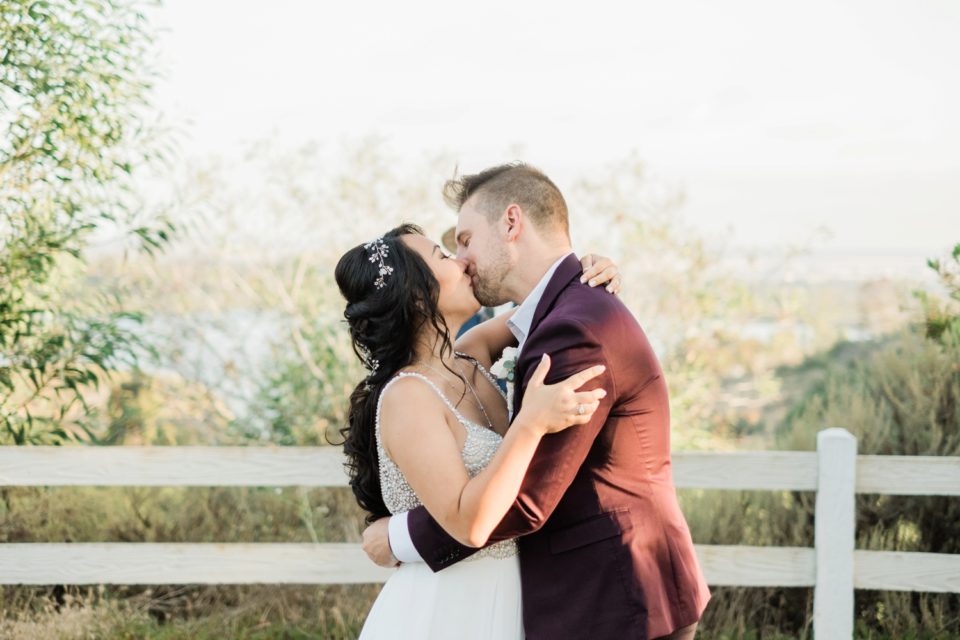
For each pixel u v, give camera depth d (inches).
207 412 223.1
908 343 183.3
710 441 244.1
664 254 250.7
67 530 183.3
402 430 86.9
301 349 223.9
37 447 141.1
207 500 193.0
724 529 170.1
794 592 162.6
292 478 143.6
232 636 156.4
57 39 161.8
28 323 165.5
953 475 137.2
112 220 172.7
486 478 80.2
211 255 230.5
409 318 92.3
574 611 86.3
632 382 87.2
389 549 92.7
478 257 97.3
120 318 183.0
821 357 415.5
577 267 94.7
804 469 138.4
